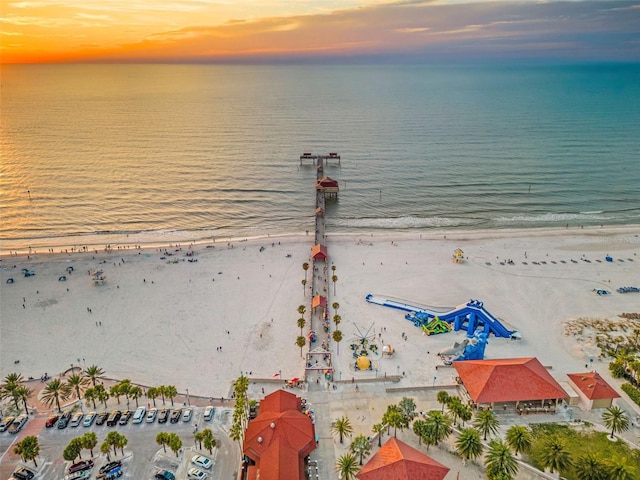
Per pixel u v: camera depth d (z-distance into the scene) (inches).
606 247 6250.0
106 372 3853.3
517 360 3646.7
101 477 2790.4
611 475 2566.4
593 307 4842.5
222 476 2842.0
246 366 3949.3
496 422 3014.3
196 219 7416.3
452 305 4891.7
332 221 7391.7
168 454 3006.9
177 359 4040.4
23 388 3390.7
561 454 2694.4
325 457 2974.9
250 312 4758.9
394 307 4825.3
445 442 3097.9
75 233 6815.9
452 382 3722.9
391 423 3048.7
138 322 4579.2
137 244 6491.1
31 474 2827.3
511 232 6786.4
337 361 3973.9
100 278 5265.8
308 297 5036.9
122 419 3277.6
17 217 7327.8
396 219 7475.4
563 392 3373.5
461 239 6535.4
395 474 2613.2
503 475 2534.5
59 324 4537.4
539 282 5359.3
